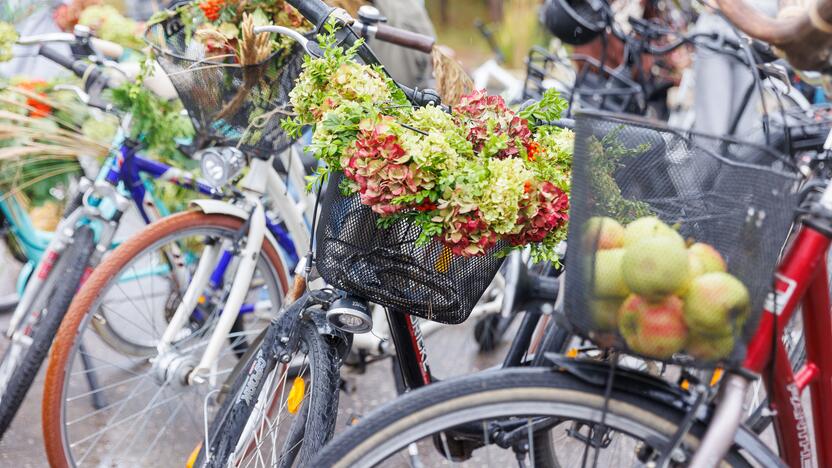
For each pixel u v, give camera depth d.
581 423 1.98
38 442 3.10
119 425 3.18
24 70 3.47
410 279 1.90
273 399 2.24
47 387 2.53
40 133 2.97
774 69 2.81
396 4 3.32
